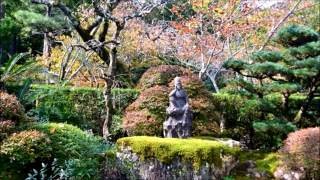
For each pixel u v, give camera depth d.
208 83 13.93
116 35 7.91
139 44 11.62
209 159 6.23
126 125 7.91
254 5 11.73
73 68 11.45
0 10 12.79
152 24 12.32
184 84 8.32
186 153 6.21
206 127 7.96
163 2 9.96
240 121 8.82
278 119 7.50
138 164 6.36
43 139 6.08
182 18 11.74
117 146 6.62
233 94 8.34
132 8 11.13
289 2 12.77
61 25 9.86
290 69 7.39
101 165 6.46
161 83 8.62
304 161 6.10
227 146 6.68
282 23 12.52
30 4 9.35
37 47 17.50
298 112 8.18
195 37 11.45
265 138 8.50
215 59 12.02
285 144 6.59
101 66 10.27
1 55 16.77
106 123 7.82
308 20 13.91
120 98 9.30
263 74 7.75
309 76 7.41
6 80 9.52
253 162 6.84
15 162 6.10
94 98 9.29
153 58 11.86
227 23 11.20
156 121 7.78
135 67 11.55
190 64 11.80
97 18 9.95
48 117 8.51
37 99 9.12
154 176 6.25
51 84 10.50
